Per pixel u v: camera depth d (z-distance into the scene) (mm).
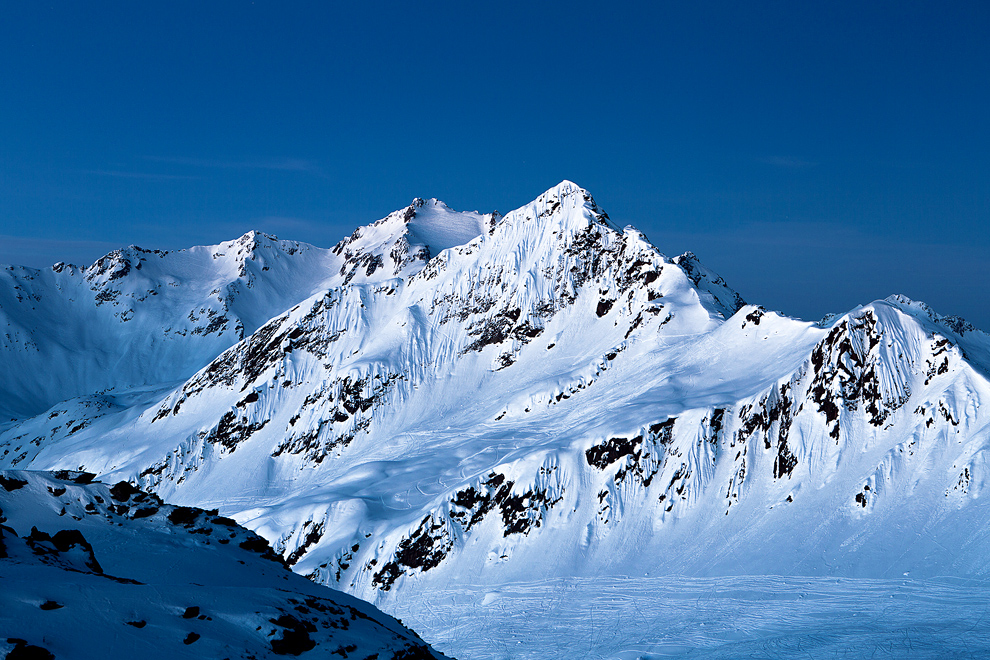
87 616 19672
